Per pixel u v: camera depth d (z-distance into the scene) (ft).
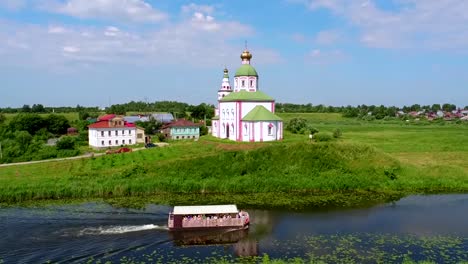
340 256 124.36
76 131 494.18
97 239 137.39
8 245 130.82
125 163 249.34
